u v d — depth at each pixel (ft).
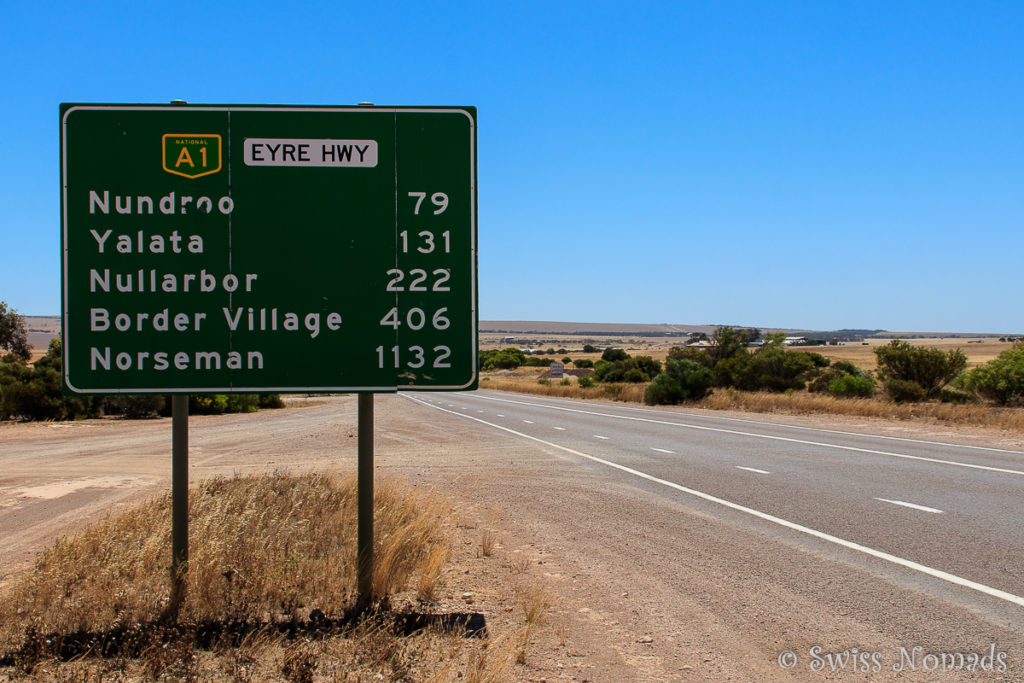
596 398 172.14
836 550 26.73
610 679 16.01
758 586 22.58
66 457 60.75
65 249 20.45
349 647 17.17
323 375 20.94
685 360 148.97
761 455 55.88
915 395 102.73
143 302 20.59
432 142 21.24
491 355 470.39
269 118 20.95
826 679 15.97
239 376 20.76
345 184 21.06
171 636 17.38
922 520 31.58
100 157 20.57
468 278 21.22
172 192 20.71
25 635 17.61
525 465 52.44
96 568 22.86
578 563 25.46
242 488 36.88
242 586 20.51
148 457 60.39
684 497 38.32
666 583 23.04
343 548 24.50
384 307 21.09
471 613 20.13
